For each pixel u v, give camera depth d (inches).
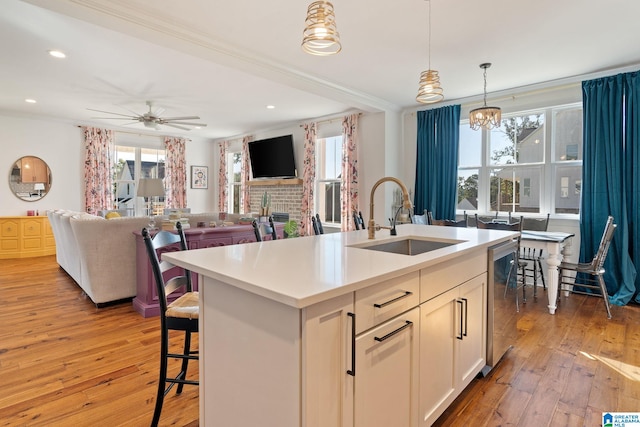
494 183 190.1
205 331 55.2
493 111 142.1
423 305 59.3
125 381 83.4
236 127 287.6
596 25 112.5
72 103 212.1
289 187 274.2
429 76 114.3
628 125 144.3
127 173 294.7
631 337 109.7
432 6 101.2
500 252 89.7
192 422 68.7
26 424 67.1
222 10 103.8
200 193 337.4
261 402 45.3
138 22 104.1
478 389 80.0
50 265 215.3
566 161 167.3
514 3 99.7
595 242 151.5
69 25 115.2
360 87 177.6
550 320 125.2
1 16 109.5
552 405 74.0
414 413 57.6
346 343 44.2
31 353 97.7
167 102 210.4
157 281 65.2
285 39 123.0
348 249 70.2
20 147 243.0
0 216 235.9
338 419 43.4
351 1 98.6
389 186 212.1
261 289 41.6
